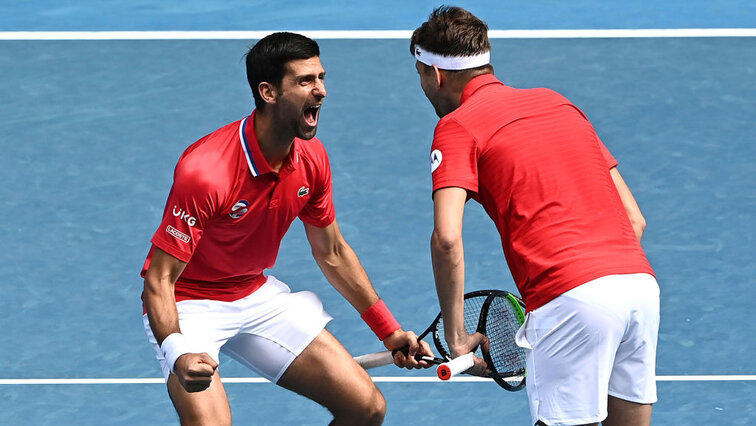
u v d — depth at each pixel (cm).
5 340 2947
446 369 2027
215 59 4516
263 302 2261
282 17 4903
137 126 4028
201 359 1964
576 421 1961
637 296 1933
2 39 4678
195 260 2194
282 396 2742
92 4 5041
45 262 3294
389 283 3180
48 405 2680
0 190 3650
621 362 2005
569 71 4366
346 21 4841
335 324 3011
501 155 1980
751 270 3212
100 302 3117
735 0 4959
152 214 3525
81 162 3806
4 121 4056
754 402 2672
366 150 3875
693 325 2972
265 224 2150
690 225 3434
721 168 3734
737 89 4219
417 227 3450
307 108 2020
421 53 2119
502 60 4456
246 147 2050
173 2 5069
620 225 1984
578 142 2014
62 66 4462
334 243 2303
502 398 2719
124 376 2803
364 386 2258
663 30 4681
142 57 4538
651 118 4034
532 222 1958
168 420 2625
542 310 1948
